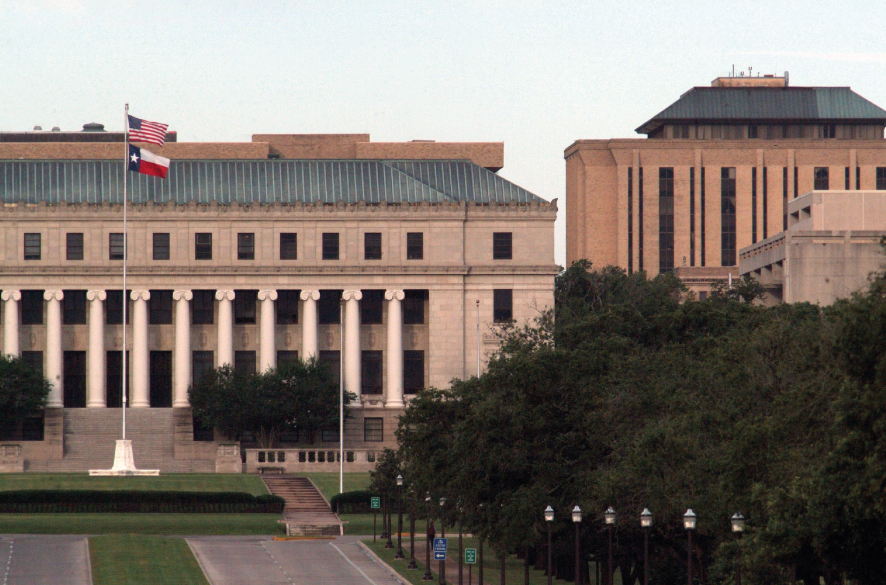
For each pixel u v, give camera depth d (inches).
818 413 4345.5
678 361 5890.8
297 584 5974.4
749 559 4072.3
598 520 5526.6
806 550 3991.1
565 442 5708.7
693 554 5575.8
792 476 4259.4
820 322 5064.0
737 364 5319.9
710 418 5073.8
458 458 5915.4
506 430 5753.0
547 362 5836.6
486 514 5777.6
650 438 5078.7
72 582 5905.5
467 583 6141.7
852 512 3789.4
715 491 4783.5
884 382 3752.5
